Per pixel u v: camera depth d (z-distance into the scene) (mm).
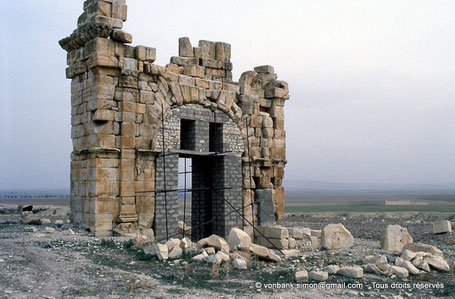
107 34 20531
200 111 24406
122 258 15281
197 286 12281
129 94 21172
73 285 11555
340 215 56812
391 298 11734
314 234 25453
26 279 11711
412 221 44344
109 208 20266
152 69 22000
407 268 14727
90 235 19641
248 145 25594
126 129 20859
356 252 20188
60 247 16656
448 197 187875
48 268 13148
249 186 26438
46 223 23922
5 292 10453
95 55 20109
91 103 20703
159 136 22156
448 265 15406
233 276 13562
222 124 25562
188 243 17750
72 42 21953
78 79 22094
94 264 14172
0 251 15094
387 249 21516
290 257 18531
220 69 26578
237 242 16578
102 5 20484
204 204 26641
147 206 21391
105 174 20266
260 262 16000
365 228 35906
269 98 28516
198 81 24594
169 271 13727
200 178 26922
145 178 21453
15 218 30594
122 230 20125
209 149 26766
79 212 21500
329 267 14406
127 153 20797
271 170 27891
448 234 27250
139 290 11445
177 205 22547
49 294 10656
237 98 26688
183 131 25266
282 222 44031
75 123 22203
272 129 28031
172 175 22500
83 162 21375
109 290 11320
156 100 22203
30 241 17531
